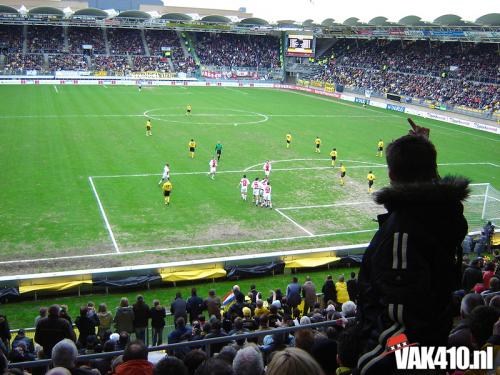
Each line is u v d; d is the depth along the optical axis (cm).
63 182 3841
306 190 3997
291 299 1848
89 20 10838
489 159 5284
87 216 3197
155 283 2377
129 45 11425
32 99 7631
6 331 1440
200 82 10994
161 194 3684
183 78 10962
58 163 4341
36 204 3353
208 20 11594
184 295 2316
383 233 295
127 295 2292
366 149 5528
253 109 7981
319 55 12325
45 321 1165
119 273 2323
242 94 9800
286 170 4550
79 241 2834
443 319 291
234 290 1770
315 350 536
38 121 6050
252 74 11650
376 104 9094
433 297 285
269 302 1809
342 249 2681
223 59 11862
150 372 589
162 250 2783
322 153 5256
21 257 2608
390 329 282
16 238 2825
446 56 9919
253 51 12231
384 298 282
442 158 5231
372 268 293
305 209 3559
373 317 293
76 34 11250
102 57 10906
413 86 9588
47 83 9694
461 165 4978
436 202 284
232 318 1530
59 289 2245
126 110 7188
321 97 10012
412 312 276
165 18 11281
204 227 3131
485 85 8712
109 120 6375
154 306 1681
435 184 287
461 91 8806
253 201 3662
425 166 302
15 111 6588
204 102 8444
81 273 2273
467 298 802
